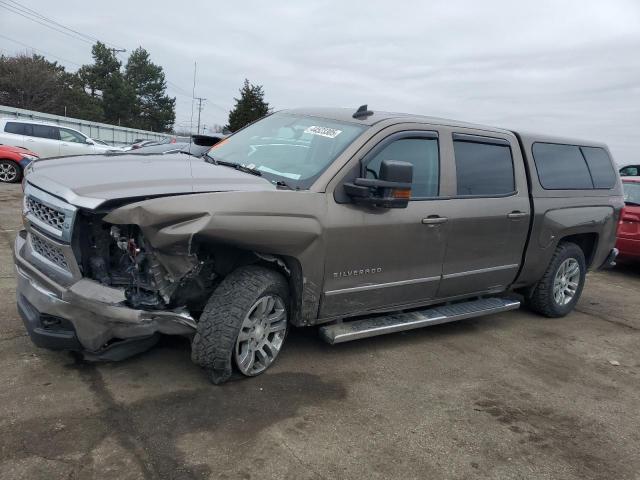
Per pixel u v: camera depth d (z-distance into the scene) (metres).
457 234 4.64
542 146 5.66
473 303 5.27
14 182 14.59
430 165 4.51
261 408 3.39
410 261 4.37
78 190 3.10
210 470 2.75
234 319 3.41
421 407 3.66
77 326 3.22
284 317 3.86
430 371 4.27
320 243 3.74
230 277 3.53
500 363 4.61
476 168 4.88
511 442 3.35
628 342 5.53
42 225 3.28
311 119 4.59
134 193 3.11
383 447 3.13
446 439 3.30
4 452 2.71
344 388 3.80
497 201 4.97
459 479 2.92
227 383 3.66
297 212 3.58
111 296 3.12
